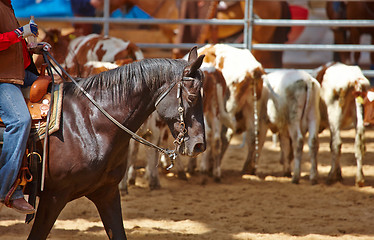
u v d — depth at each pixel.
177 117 5.81
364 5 21.53
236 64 13.48
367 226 9.31
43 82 5.91
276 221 9.63
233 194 11.91
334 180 13.00
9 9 6.10
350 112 13.52
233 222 9.53
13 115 5.64
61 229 8.83
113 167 6.01
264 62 22.77
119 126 5.91
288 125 13.35
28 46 6.14
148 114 6.07
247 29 17.66
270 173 14.37
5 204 5.66
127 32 23.56
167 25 21.92
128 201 11.09
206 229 9.02
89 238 8.28
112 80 6.03
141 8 21.73
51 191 5.79
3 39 5.55
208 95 12.86
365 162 15.68
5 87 5.73
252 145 13.91
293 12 24.30
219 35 22.05
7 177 5.57
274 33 21.70
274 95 13.55
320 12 24.41
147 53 24.30
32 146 5.73
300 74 13.29
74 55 12.09
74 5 21.09
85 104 5.98
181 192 12.05
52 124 5.78
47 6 21.23
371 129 21.80
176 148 5.84
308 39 24.70
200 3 20.56
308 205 10.95
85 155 5.77
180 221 9.56
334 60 23.92
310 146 13.12
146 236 8.46
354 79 12.88
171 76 5.89
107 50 13.62
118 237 6.20
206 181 13.08
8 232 8.52
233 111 13.48
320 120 14.02
